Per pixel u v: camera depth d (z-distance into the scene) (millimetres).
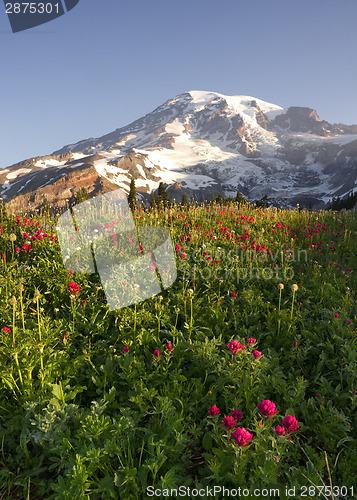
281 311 5441
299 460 3252
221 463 2926
